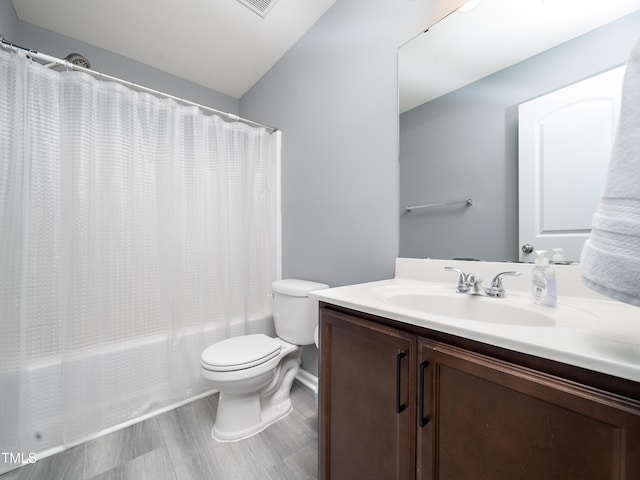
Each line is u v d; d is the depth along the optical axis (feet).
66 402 4.15
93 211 4.47
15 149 3.83
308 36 5.78
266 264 6.68
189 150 5.60
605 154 2.53
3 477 3.61
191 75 7.32
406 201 4.11
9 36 4.93
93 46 6.17
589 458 1.37
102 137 4.65
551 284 2.46
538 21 2.97
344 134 5.04
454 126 3.61
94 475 3.64
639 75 1.34
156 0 5.02
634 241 1.24
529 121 3.01
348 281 5.02
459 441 1.89
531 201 2.99
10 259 3.79
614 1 2.52
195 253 5.61
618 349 1.43
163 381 5.20
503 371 1.66
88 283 4.41
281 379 5.34
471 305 2.91
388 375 2.38
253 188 6.55
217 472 3.69
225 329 5.97
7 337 3.76
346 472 2.78
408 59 4.05
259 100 7.48
